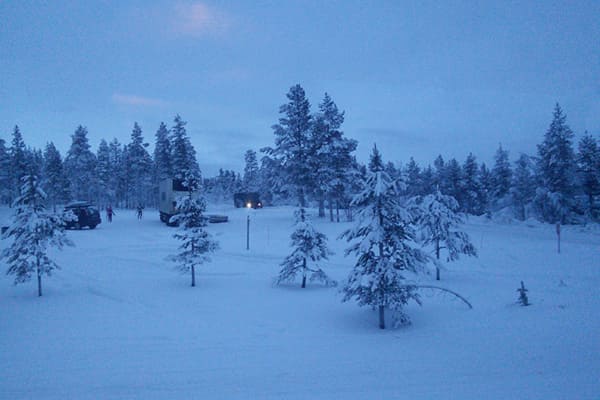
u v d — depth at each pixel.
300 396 5.39
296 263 13.62
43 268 12.55
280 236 27.41
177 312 10.66
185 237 14.25
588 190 47.91
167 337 8.38
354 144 36.06
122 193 74.19
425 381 5.81
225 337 8.41
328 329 9.07
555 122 45.81
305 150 35.59
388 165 35.88
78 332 8.76
